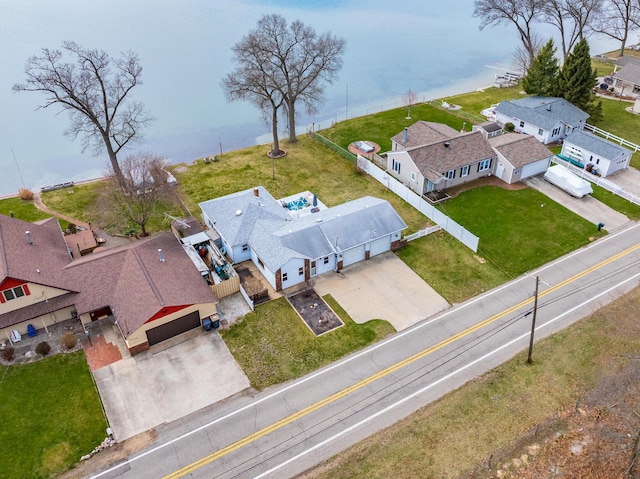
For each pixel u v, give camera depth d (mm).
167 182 52844
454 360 35375
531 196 54188
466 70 100625
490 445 29641
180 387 33375
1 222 39719
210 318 37781
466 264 44750
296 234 42625
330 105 83562
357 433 30422
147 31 120000
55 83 49688
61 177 62094
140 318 35094
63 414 31453
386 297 41125
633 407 32000
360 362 35312
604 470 28469
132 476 28125
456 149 55344
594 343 36500
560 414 31531
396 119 73438
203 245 45438
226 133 73375
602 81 83312
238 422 31125
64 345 35531
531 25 136750
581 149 58781
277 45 59406
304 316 39156
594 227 49469
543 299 40781
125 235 48188
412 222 50406
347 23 140875
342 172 59500
